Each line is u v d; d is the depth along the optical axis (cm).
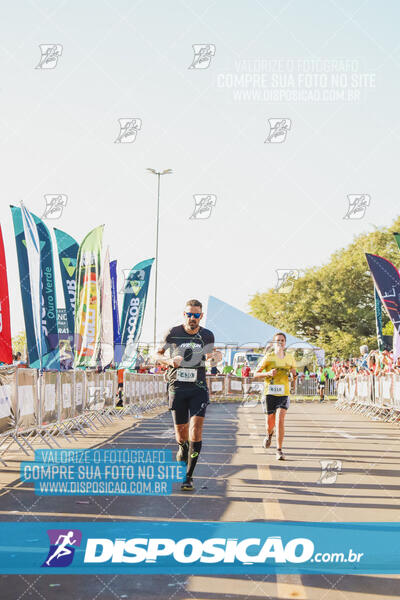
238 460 882
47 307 1180
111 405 1611
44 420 995
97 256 1509
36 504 579
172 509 560
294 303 4522
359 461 877
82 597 348
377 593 357
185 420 707
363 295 4494
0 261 957
